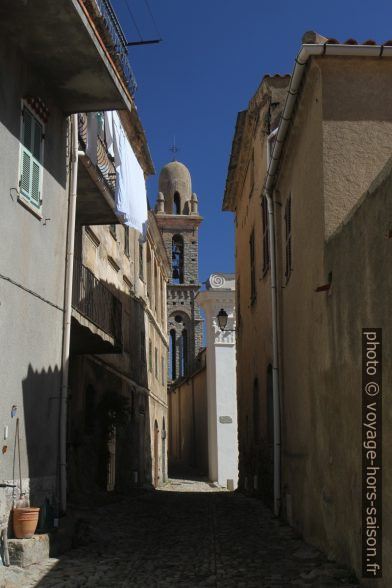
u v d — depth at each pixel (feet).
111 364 62.59
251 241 63.87
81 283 43.16
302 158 36.88
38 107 33.50
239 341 76.18
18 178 31.09
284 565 28.55
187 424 145.59
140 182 48.96
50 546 29.76
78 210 47.55
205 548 33.19
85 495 48.91
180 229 192.03
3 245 29.43
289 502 40.81
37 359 33.32
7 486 27.99
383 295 22.13
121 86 36.65
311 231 34.04
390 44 32.17
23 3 28.81
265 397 53.67
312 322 33.50
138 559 30.12
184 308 188.55
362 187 31.35
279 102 51.01
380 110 32.09
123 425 59.62
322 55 32.07
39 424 33.24
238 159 69.72
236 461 104.17
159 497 64.69
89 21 31.04
